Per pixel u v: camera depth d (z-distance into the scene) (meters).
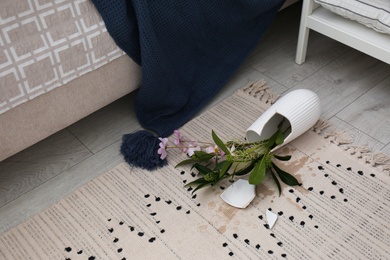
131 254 1.11
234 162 1.26
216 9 1.39
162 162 1.30
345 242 1.11
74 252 1.12
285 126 1.35
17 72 1.05
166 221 1.17
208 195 1.22
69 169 1.32
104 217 1.19
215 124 1.42
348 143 1.34
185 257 1.09
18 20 1.03
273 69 1.62
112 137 1.41
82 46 1.14
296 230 1.13
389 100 1.47
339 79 1.56
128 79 1.32
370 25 1.35
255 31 1.57
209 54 1.48
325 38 1.73
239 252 1.10
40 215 1.20
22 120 1.13
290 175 1.21
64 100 1.19
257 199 1.21
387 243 1.10
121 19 1.16
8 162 1.35
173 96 1.38
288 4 1.64
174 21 1.30
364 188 1.22
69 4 1.10
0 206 1.24
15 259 1.11
